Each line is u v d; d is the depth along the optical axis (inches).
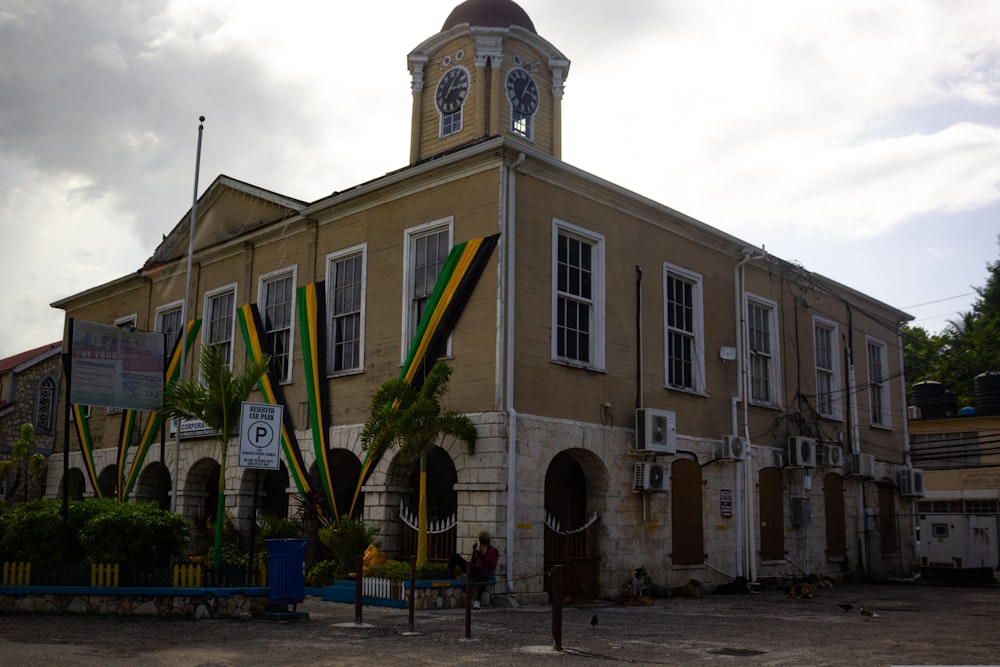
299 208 903.7
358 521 770.8
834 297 1139.3
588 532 750.5
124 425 1091.9
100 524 551.5
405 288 780.0
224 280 1005.8
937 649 468.8
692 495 853.8
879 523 1168.8
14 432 1585.9
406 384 686.5
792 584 930.1
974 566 1175.6
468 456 690.2
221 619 522.3
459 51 1005.2
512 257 708.7
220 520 582.9
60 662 372.2
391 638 466.3
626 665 394.0
